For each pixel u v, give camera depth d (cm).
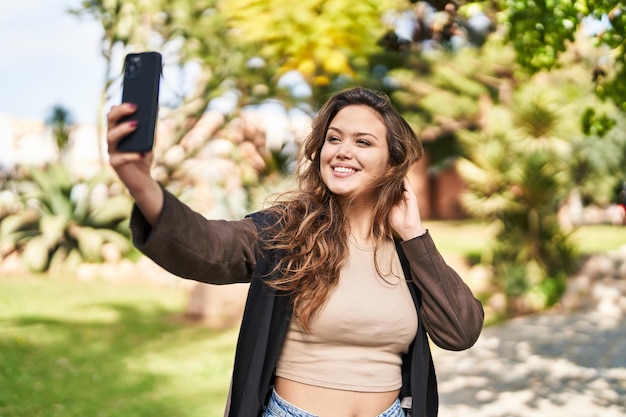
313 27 632
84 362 732
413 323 208
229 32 960
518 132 1221
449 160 2005
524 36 391
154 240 154
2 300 1101
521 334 888
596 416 564
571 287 1124
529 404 601
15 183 1622
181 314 1015
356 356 200
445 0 594
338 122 212
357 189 207
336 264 200
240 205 1299
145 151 145
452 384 669
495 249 1209
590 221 2692
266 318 191
